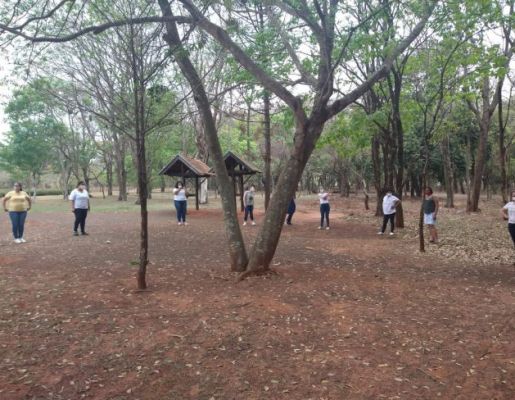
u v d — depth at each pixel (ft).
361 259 32.99
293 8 24.26
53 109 110.01
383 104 55.21
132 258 32.27
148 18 20.77
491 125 101.24
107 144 135.03
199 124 98.43
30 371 13.57
